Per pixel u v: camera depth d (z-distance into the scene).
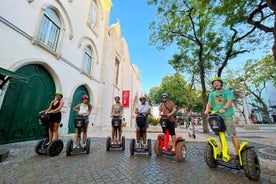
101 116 13.09
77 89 10.51
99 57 13.52
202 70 11.41
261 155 4.19
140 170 3.24
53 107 4.85
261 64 24.14
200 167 3.48
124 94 21.14
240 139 7.81
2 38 5.36
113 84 16.86
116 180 2.71
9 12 5.59
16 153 4.45
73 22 9.68
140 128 4.68
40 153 4.36
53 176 2.86
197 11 10.55
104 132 11.11
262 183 2.62
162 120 4.42
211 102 3.62
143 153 4.82
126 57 23.31
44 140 4.54
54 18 8.21
